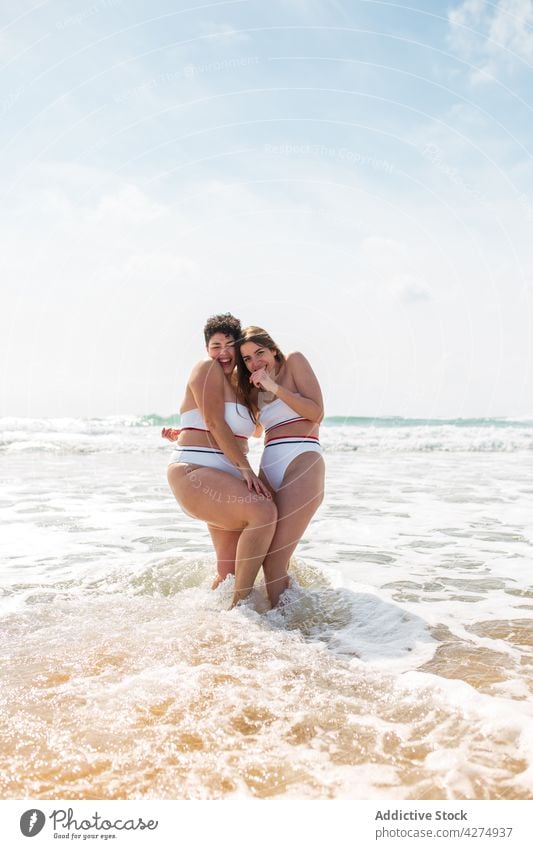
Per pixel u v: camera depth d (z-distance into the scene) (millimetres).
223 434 3354
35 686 2273
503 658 2621
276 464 3596
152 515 5863
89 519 5652
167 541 4781
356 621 3094
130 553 4387
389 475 9367
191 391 3500
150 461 11250
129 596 3430
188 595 3436
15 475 9031
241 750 1879
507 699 2207
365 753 1867
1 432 15719
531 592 3584
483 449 14820
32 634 2787
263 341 3521
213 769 1794
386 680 2367
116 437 15148
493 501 6766
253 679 2350
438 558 4352
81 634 2787
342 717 2074
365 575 3922
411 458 12570
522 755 1854
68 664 2467
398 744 1916
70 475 9055
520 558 4359
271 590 3365
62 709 2109
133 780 1753
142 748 1888
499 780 1748
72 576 3805
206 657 2545
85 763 1819
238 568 3258
